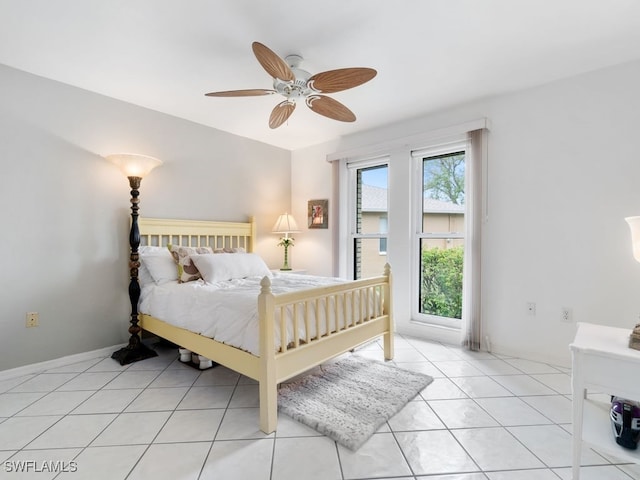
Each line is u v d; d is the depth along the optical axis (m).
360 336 2.34
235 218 3.75
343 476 1.33
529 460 1.44
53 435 1.61
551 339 2.50
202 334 2.12
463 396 2.01
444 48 2.04
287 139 3.94
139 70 2.33
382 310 2.63
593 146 2.32
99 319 2.71
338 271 3.76
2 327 2.26
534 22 1.78
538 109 2.54
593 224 2.33
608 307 2.29
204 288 2.40
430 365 2.50
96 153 2.69
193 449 1.50
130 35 1.91
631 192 2.20
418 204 3.34
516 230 2.64
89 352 2.65
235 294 2.10
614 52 2.09
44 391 2.08
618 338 1.41
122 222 2.84
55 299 2.49
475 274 2.77
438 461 1.43
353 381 2.20
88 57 2.16
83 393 2.06
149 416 1.79
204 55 2.12
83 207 2.62
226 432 1.64
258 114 3.15
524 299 2.62
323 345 2.00
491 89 2.60
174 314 2.39
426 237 3.29
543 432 1.64
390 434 1.62
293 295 1.78
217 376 2.33
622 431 1.27
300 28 1.83
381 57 2.13
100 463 1.40
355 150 3.60
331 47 2.02
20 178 2.33
